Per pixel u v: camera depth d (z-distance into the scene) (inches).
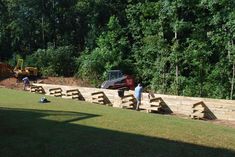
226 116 885.2
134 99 1067.3
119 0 2150.6
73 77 1993.1
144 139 514.6
